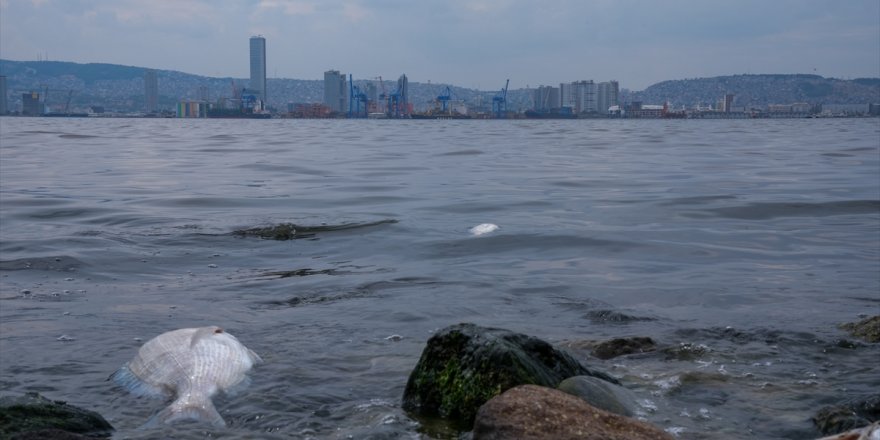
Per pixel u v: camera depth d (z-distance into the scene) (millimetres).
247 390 5641
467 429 4965
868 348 6723
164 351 5859
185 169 25297
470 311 8023
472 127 93250
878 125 99438
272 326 7430
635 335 7156
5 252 11008
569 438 4219
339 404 5434
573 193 18203
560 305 8312
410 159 30500
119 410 5355
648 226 13422
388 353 6543
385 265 10445
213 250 11430
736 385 5801
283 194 18062
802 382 5871
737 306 8328
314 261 10742
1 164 27016
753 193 17906
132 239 12055
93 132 64500
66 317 7812
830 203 16062
